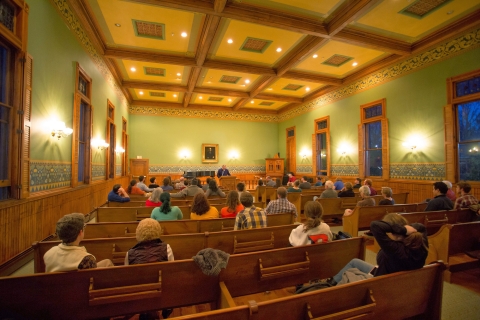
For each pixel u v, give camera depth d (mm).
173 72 10031
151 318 2008
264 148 16375
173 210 3410
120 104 11062
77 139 5645
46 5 4367
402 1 5555
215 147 15375
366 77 9430
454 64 6566
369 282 1534
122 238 2408
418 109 7508
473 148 6344
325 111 11852
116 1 5664
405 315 1674
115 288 1583
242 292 1938
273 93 12594
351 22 6320
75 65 5566
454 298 2648
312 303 1364
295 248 2131
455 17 6121
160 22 6500
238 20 6207
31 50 3922
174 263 1730
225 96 13148
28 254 3699
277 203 3918
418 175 7504
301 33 6770
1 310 1438
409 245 1729
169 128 14648
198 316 1110
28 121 3756
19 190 3568
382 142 8594
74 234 1704
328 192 5770
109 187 8625
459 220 3992
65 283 1552
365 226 4363
